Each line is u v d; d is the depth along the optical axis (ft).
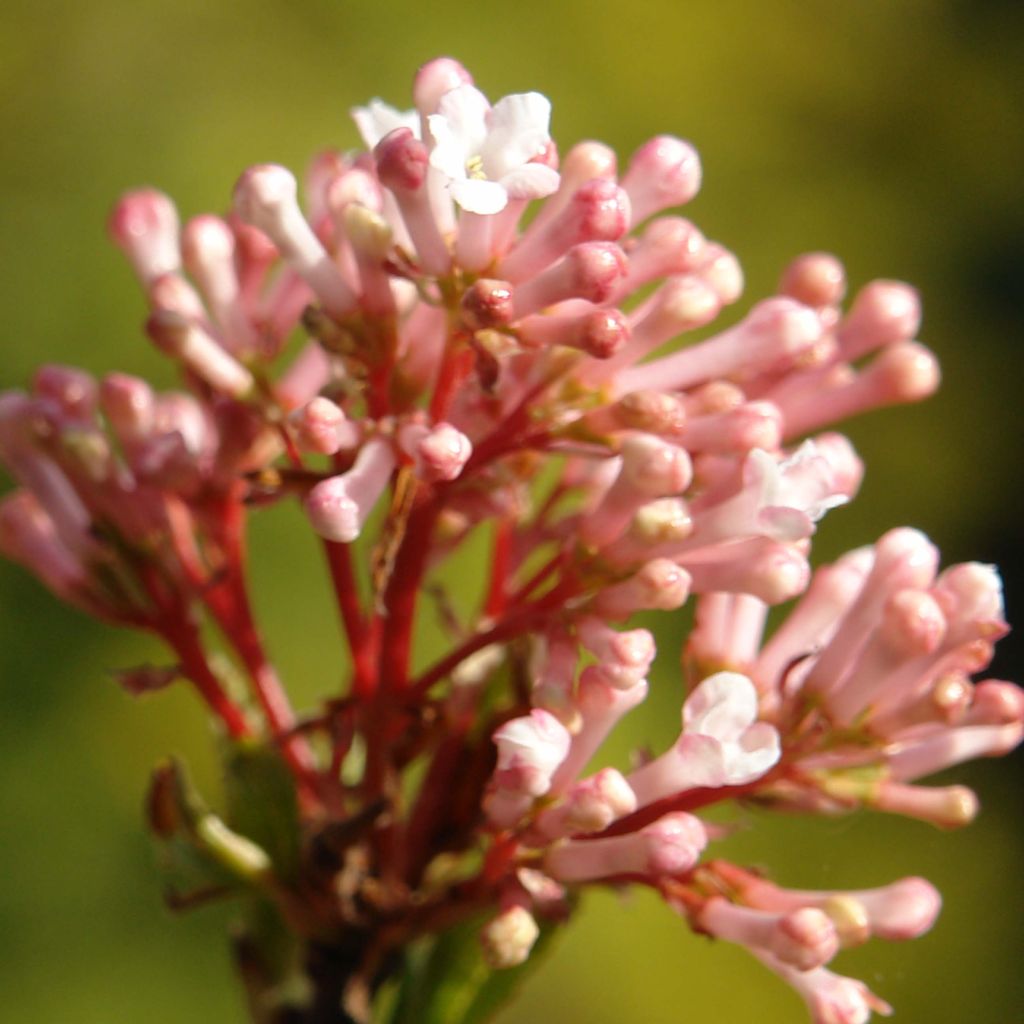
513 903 0.49
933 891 0.50
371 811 0.52
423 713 0.52
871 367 0.54
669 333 0.50
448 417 0.50
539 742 0.48
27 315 1.21
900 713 0.50
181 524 0.54
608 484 0.54
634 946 1.16
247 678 0.54
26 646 1.13
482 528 1.07
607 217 0.48
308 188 0.53
